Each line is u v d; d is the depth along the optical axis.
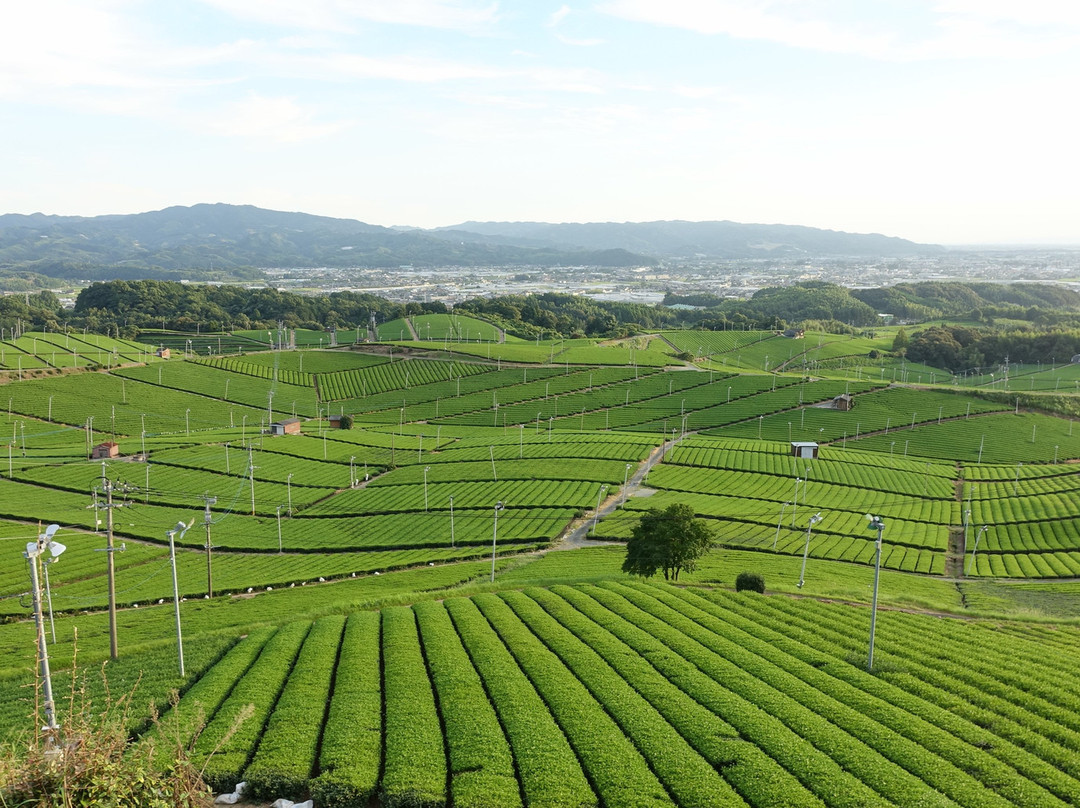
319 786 32.75
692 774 34.50
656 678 45.53
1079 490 135.75
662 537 76.94
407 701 41.88
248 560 100.06
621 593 66.12
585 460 147.50
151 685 47.31
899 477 145.38
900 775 34.28
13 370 198.88
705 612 59.97
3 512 110.69
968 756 36.22
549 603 62.31
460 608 60.28
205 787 22.58
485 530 110.06
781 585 75.06
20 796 18.69
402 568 96.50
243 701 42.31
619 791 33.09
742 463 149.38
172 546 49.94
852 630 55.75
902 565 100.31
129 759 22.98
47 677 29.12
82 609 80.31
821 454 159.75
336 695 42.56
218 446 156.25
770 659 49.56
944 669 47.44
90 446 147.88
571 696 42.78
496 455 152.50
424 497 126.81
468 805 31.80
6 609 78.38
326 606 66.19
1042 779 34.31
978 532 116.88
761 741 37.75
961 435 179.50
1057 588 89.56
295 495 129.75
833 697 43.66
